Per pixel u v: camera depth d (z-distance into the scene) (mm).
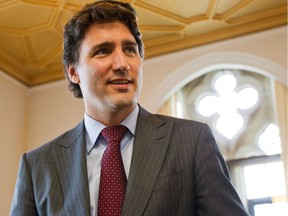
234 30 6031
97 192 1584
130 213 1463
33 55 6473
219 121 6129
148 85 6266
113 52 1704
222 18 5875
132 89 1684
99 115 1729
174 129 1688
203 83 6328
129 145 1691
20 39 6098
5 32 5918
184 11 5766
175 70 6207
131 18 1785
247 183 5723
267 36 5863
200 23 5941
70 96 6750
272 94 5910
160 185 1514
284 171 5281
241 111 6055
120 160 1625
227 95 6176
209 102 6242
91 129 1751
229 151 5945
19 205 1700
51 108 6805
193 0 5539
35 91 6977
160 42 6320
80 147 1713
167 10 5727
